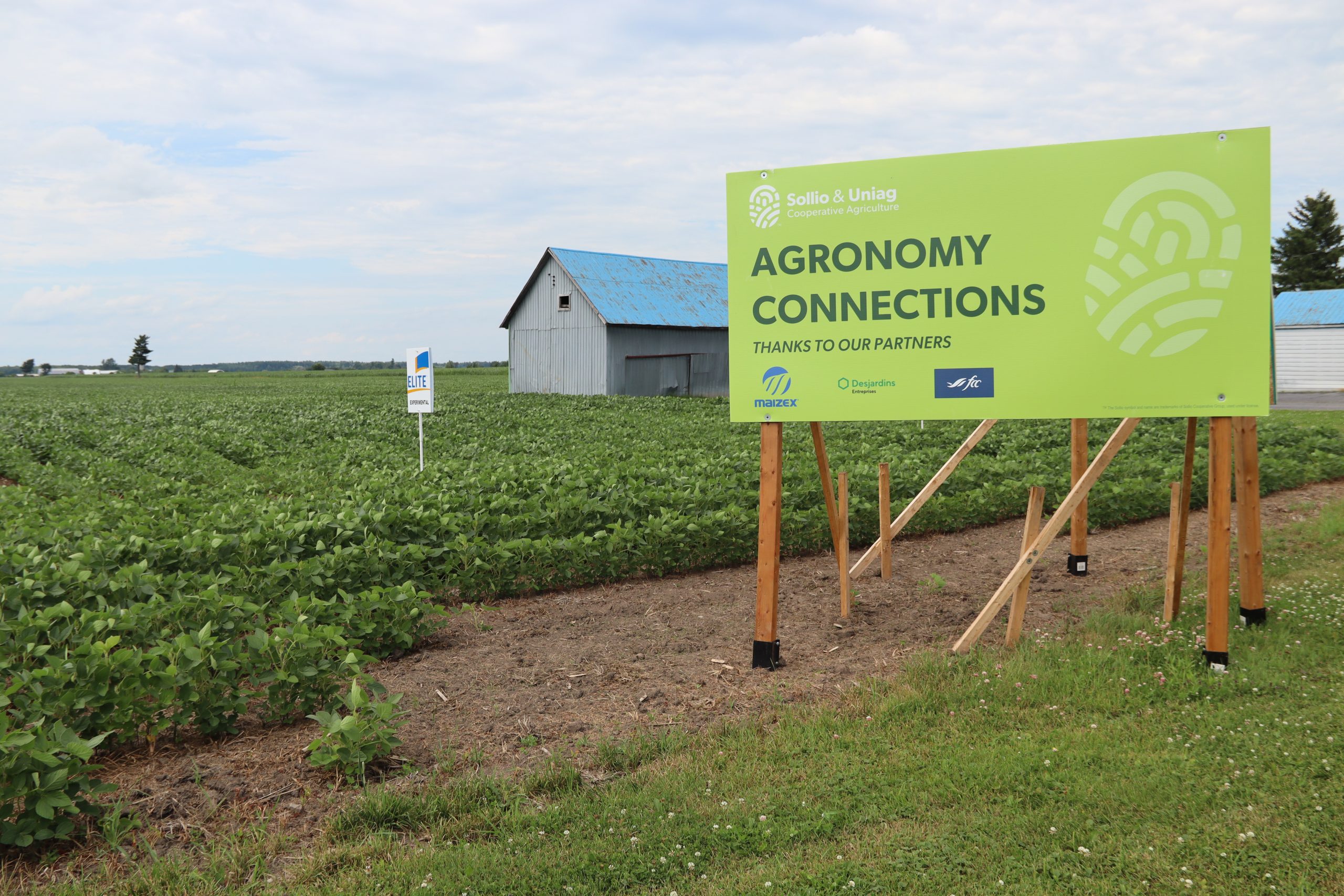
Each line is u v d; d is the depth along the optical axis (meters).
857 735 4.71
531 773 4.39
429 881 3.41
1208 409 5.49
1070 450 14.18
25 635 4.74
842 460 13.29
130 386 70.00
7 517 8.55
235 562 7.14
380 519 7.74
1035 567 8.80
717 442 17.44
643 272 41.62
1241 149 5.33
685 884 3.42
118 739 4.50
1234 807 3.80
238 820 3.95
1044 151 5.63
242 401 36.44
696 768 4.39
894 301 5.91
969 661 5.81
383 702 4.52
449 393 41.22
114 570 6.48
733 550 9.03
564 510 8.73
